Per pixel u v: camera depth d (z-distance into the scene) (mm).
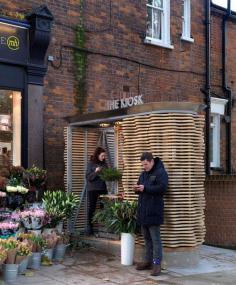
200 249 9867
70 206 8898
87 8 11250
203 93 13867
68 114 10781
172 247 7957
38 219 8227
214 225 10602
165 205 8000
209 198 10656
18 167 9234
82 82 11062
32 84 10086
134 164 8477
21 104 9984
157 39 13016
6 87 9734
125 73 11969
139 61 12312
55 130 10539
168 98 12953
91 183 9523
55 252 8148
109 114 9039
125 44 12016
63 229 9406
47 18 10031
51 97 10508
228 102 14742
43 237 7934
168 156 8023
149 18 12898
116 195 8945
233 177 10445
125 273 7543
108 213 8391
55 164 10508
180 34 13383
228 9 14750
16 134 9930
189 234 8055
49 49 10477
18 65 9867
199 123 8328
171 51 13117
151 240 7699
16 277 6926
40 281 6902
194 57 13734
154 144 8125
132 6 12242
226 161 14688
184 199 8039
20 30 9883
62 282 6906
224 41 14711
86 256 8594
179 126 8070
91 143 10359
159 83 12758
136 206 8062
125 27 12039
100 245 9000
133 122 8492
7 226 7668
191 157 8125
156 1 13047
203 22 14117
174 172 7992
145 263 7738
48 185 10336
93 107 11242
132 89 12109
